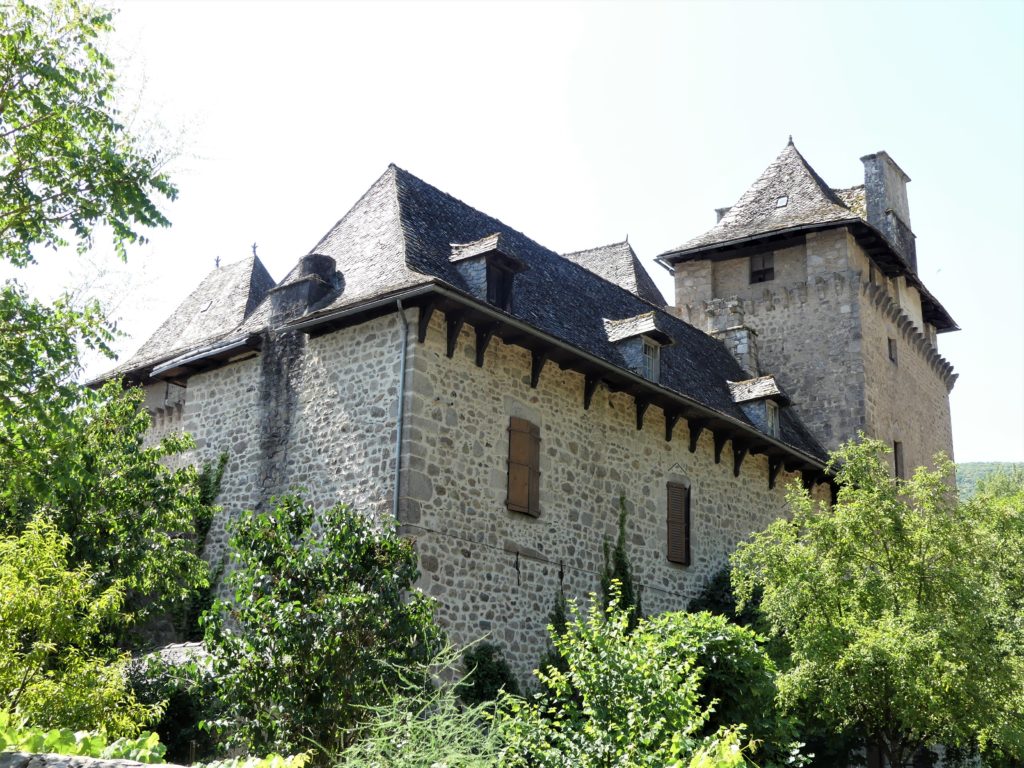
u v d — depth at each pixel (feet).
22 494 46.57
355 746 25.90
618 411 60.23
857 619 48.52
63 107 36.76
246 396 56.80
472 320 50.49
